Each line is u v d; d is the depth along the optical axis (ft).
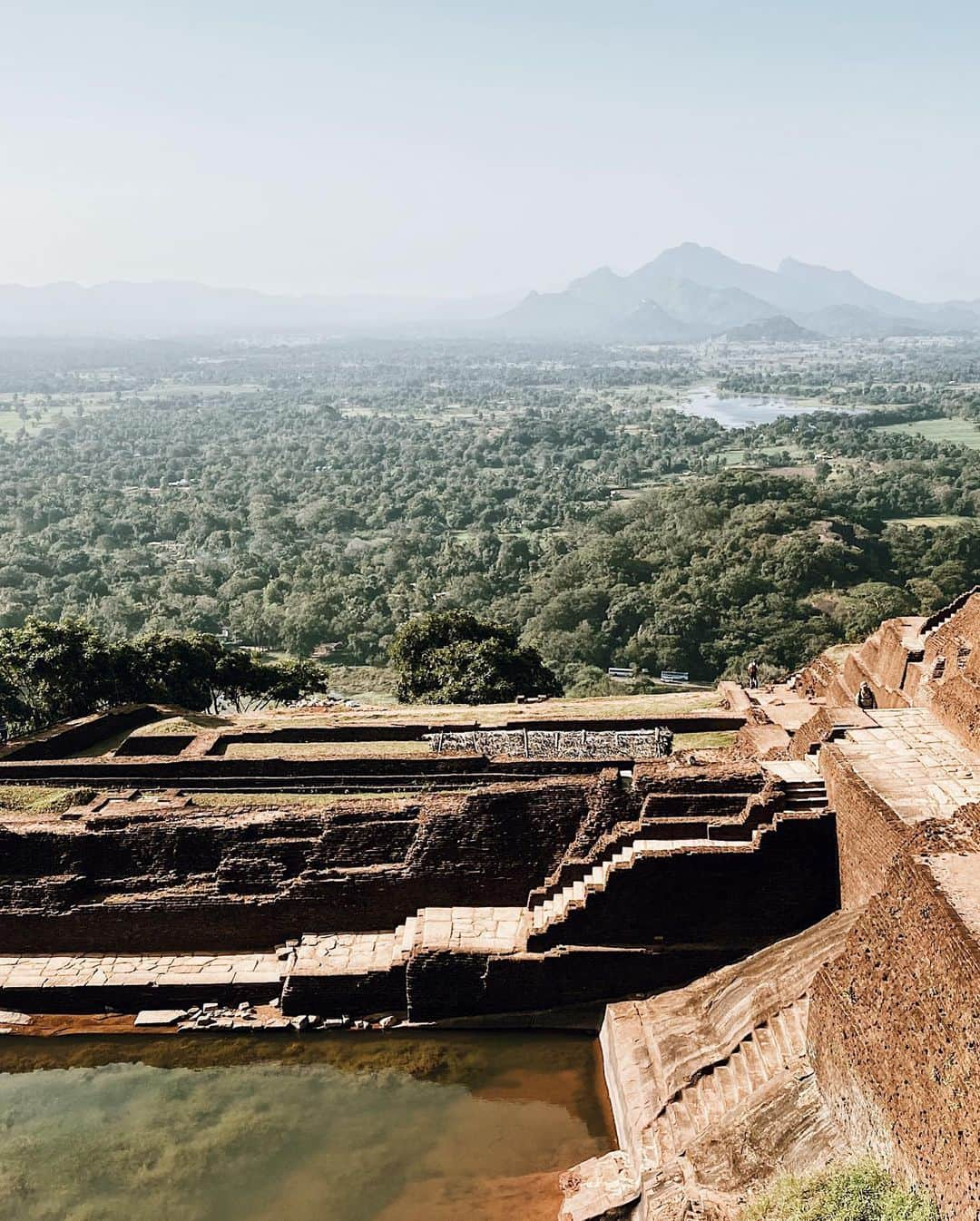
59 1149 77.77
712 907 88.28
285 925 98.48
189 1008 92.99
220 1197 72.33
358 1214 70.33
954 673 103.55
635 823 93.97
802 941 80.89
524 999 89.30
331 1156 76.07
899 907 61.87
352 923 98.53
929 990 56.34
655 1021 81.87
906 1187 56.80
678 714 125.70
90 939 99.04
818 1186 58.59
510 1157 75.36
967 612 106.83
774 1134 65.46
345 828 98.68
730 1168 64.08
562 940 89.40
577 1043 87.81
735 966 83.92
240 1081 85.25
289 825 98.94
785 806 89.51
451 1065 85.97
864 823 81.71
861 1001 63.46
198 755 114.73
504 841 97.35
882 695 119.65
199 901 97.96
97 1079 86.07
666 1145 68.49
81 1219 70.79
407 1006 90.53
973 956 52.95
